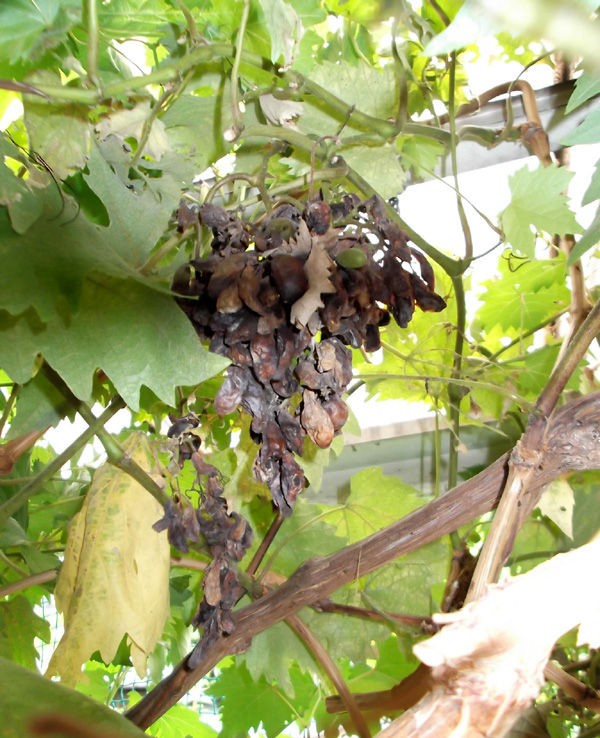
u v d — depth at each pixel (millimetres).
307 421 511
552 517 714
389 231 516
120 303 530
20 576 803
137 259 554
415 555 747
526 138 710
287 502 515
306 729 794
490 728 357
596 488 766
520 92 750
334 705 706
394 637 792
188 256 580
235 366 512
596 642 363
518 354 849
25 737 314
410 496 763
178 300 529
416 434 852
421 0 719
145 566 610
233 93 581
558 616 363
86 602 601
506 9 228
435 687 371
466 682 361
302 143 616
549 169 628
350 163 691
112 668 1029
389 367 819
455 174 678
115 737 317
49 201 517
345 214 526
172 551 709
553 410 523
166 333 524
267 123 661
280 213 526
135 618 603
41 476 606
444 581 755
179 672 614
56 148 560
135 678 1107
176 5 620
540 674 362
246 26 638
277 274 476
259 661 727
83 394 521
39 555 744
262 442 515
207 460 710
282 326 494
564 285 817
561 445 518
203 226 576
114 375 522
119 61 672
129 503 610
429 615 733
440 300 521
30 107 567
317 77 685
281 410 517
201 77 638
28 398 593
